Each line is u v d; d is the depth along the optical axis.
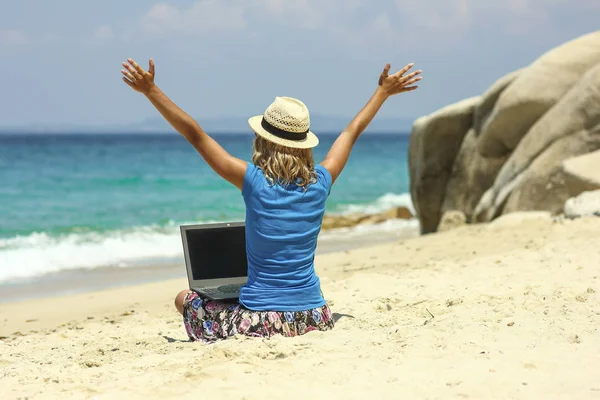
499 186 15.95
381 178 45.59
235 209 27.94
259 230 4.57
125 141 123.44
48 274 14.30
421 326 5.08
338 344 4.54
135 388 3.91
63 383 4.16
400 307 6.20
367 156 71.31
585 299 5.73
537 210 14.27
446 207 18.06
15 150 71.06
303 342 4.57
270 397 3.70
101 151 71.25
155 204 28.81
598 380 3.75
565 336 4.58
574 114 14.51
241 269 5.29
